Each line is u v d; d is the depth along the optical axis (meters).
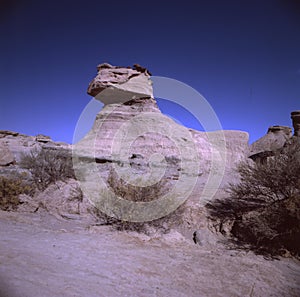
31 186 10.14
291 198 6.95
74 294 2.87
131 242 6.08
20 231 5.64
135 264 4.69
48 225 6.92
